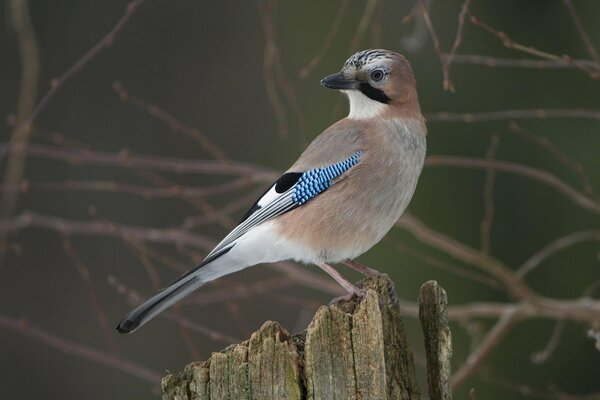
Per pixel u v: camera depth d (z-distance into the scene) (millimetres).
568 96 12734
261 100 15398
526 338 12922
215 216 10438
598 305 9836
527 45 12750
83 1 15562
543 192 12898
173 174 14859
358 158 7820
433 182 13164
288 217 7867
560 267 12953
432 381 6066
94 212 10258
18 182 11133
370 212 7863
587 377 12820
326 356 5645
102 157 10141
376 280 6902
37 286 14742
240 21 15797
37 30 15359
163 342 14180
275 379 5656
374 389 5602
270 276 14109
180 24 15773
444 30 12945
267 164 14836
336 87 8133
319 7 14148
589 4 12734
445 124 12930
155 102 15539
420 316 6121
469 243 13055
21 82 14969
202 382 5754
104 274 14695
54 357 14570
